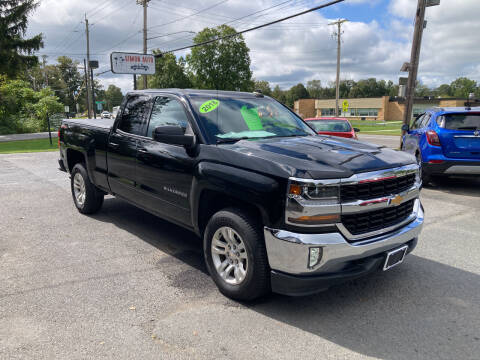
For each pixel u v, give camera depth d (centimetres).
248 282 312
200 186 350
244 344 271
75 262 416
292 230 285
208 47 5878
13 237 496
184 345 269
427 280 379
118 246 466
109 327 291
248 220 309
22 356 255
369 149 347
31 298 335
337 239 284
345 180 285
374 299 340
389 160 323
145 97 469
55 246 464
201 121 380
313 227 281
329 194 281
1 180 893
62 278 376
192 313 313
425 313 317
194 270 399
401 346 271
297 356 259
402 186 329
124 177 477
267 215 293
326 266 285
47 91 3497
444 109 813
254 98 462
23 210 627
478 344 274
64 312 312
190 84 6109
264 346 269
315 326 296
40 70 8894
